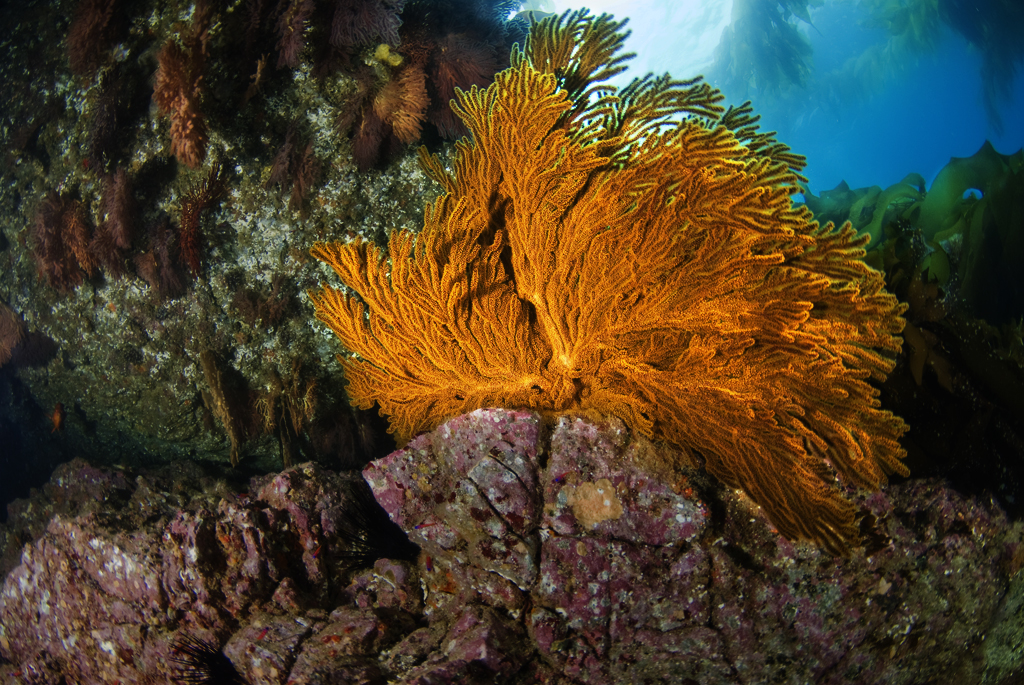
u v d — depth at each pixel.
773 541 0.68
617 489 0.71
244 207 1.06
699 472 0.72
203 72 0.98
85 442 1.41
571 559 0.71
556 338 0.76
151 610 0.81
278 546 0.84
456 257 0.76
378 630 0.75
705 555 0.68
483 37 1.04
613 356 0.73
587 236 0.70
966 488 0.72
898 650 0.68
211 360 1.11
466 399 0.84
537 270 0.75
